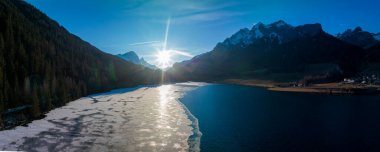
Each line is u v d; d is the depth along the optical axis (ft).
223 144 185.68
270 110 316.81
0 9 493.36
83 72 556.92
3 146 180.04
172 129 226.38
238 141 192.44
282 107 339.57
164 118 270.67
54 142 189.57
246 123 247.50
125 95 498.69
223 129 225.76
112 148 177.37
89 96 477.77
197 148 177.58
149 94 523.29
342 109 317.83
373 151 169.78
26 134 208.74
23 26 506.89
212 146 181.57
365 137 199.00
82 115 285.43
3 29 426.10
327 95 473.67
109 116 280.51
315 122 249.14
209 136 205.36
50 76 388.16
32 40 461.37
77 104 368.48
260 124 243.40
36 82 365.20
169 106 352.49
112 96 478.59
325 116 276.00
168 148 177.78
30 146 180.75
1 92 260.42
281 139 196.85
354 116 273.75
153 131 219.61
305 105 354.33
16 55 377.50
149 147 179.63
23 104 295.89
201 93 551.18
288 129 224.74
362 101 385.29
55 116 278.67
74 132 215.92
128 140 194.80
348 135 205.05
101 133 213.46
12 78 332.60
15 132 213.46
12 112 263.70
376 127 226.99
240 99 433.89
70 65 532.73
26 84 317.22
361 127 227.81
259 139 197.16
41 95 323.98
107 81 626.23
